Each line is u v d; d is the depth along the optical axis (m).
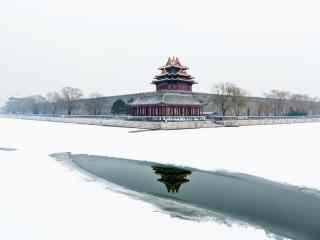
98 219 14.09
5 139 48.06
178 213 15.42
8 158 31.08
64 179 22.69
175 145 40.62
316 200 17.75
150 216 14.83
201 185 21.31
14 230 12.38
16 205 15.72
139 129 71.44
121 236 12.12
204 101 102.75
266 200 17.80
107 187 20.59
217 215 15.18
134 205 16.61
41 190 19.02
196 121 78.44
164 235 12.40
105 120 90.88
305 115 121.56
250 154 32.91
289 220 14.55
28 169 25.84
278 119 102.50
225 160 29.83
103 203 16.78
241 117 95.12
